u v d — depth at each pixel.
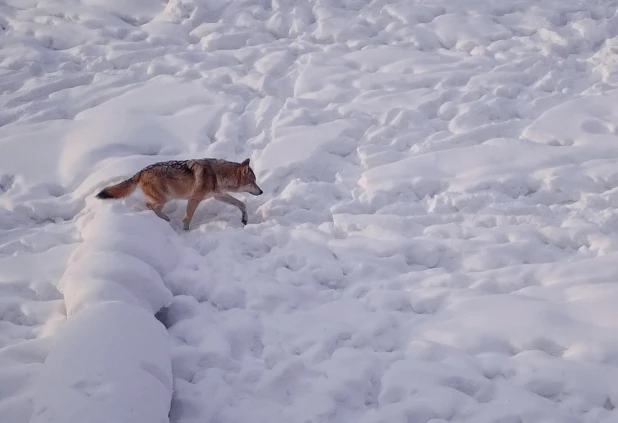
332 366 5.91
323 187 8.09
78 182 8.33
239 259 7.12
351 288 6.81
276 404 5.73
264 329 6.34
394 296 6.61
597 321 6.13
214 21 11.54
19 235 7.61
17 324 6.56
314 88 9.84
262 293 6.64
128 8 11.90
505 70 9.89
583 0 11.41
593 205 7.61
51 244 7.41
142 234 6.83
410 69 10.11
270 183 8.27
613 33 10.56
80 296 5.99
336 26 11.11
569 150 8.29
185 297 6.55
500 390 5.70
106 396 4.97
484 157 8.30
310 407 5.59
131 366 5.23
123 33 11.37
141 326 5.59
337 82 9.91
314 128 8.95
